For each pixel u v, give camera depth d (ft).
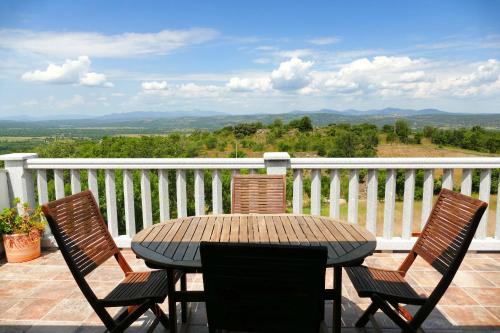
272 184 9.71
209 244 4.11
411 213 11.99
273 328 4.49
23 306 8.66
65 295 9.23
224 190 37.55
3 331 7.55
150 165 11.93
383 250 12.21
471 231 5.66
